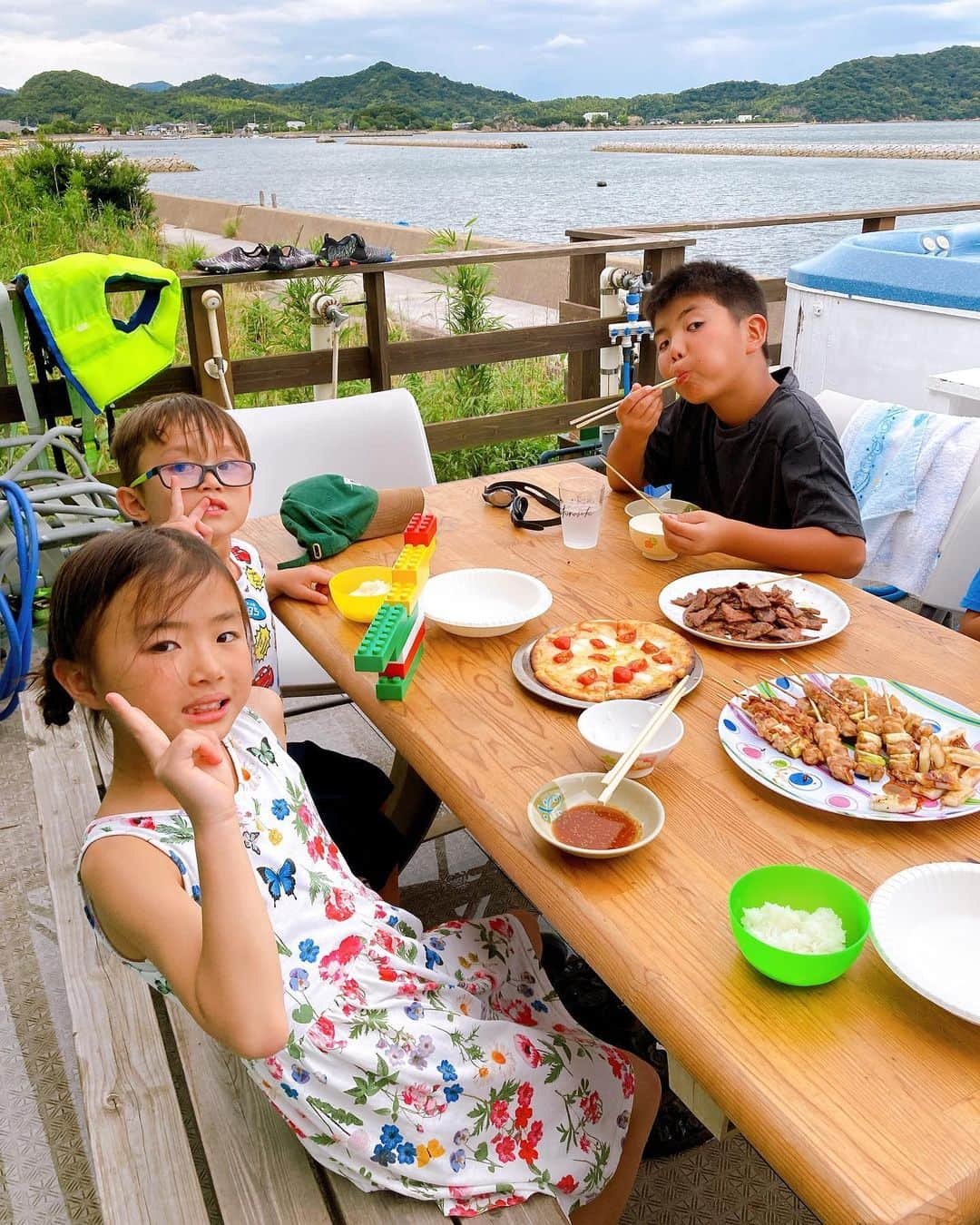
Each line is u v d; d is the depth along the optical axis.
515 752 1.23
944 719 1.25
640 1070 1.31
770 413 1.99
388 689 1.35
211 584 0.98
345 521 1.96
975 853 1.02
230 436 1.67
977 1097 0.73
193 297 3.48
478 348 4.09
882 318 4.12
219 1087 1.15
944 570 2.32
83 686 1.02
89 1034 1.22
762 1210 1.45
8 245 9.16
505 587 1.68
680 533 1.71
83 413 3.34
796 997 0.84
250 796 1.10
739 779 1.17
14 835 2.34
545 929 1.91
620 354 4.34
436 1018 1.09
